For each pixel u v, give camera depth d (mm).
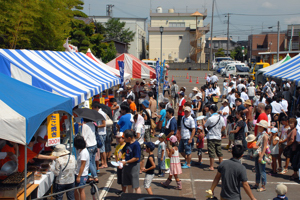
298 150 7906
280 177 8289
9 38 12875
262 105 9195
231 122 10703
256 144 7246
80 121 8734
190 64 64125
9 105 4848
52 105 5754
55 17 15008
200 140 9281
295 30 62938
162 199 3225
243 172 4887
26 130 4566
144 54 76438
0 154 5547
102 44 29781
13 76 7227
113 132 11438
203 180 8070
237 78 25000
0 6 12094
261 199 6852
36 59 9023
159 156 8156
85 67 12570
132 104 11555
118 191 7199
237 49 86125
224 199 4988
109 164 9289
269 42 70188
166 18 70188
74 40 27219
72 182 5844
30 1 12844
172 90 19094
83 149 6164
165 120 11461
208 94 17297
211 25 61719
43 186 5914
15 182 4891
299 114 8805
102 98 12109
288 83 19875
